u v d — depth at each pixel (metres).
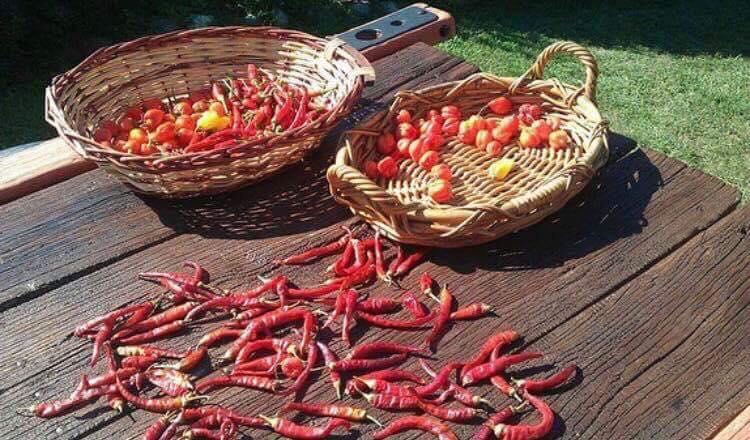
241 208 1.99
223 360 1.54
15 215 1.97
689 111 4.66
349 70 2.16
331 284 1.71
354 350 1.54
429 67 2.61
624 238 1.84
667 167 2.07
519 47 5.61
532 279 1.74
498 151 2.09
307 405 1.43
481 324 1.62
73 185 2.08
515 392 1.44
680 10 6.28
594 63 2.11
